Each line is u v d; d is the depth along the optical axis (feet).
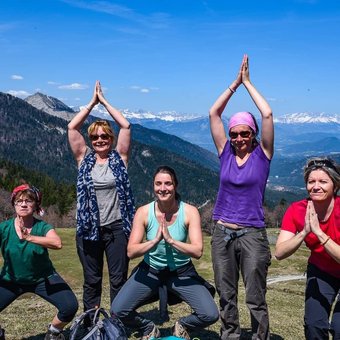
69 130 12.52
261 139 10.81
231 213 10.89
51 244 10.84
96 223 11.76
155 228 11.03
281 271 73.61
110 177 11.94
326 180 9.29
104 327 9.82
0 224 11.10
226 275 11.00
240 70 11.23
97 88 12.84
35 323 13.87
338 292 9.90
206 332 13.12
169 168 10.91
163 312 11.15
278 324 15.06
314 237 9.60
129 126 12.56
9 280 11.14
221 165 11.19
